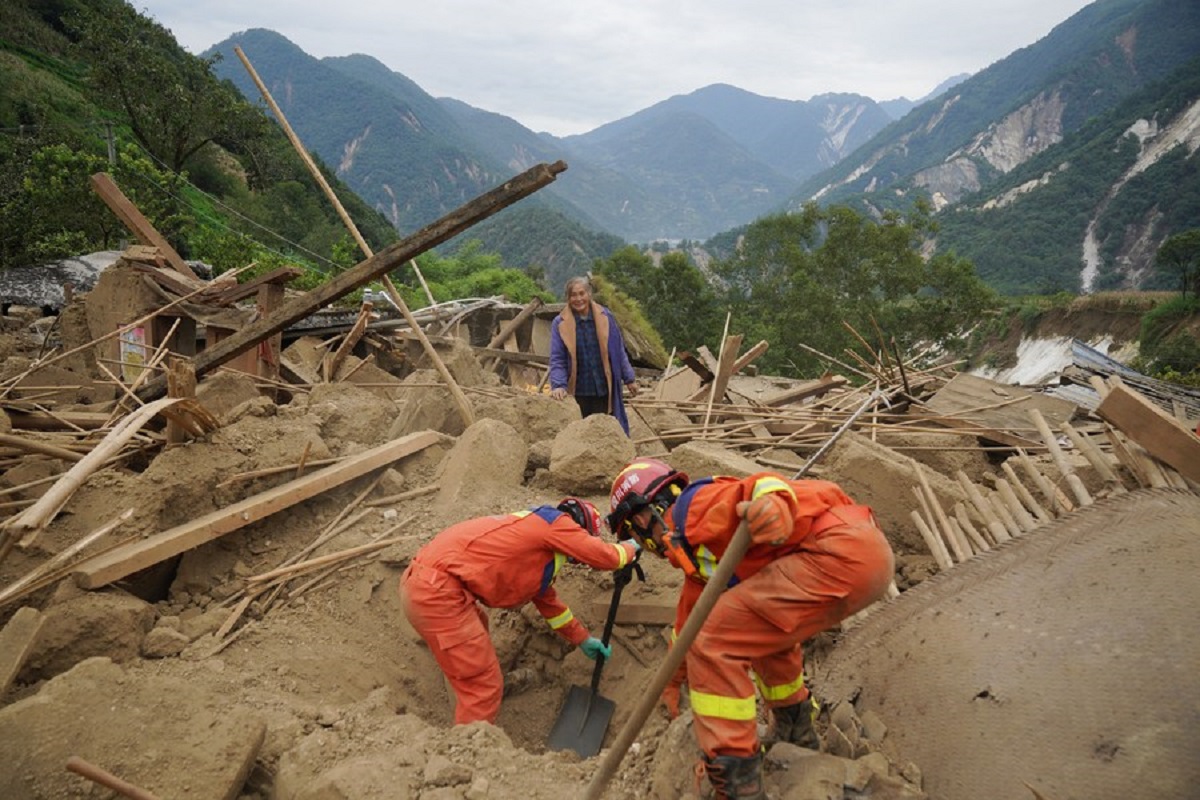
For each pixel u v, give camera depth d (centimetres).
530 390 908
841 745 326
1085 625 317
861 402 768
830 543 287
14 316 1716
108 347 1045
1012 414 718
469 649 421
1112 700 286
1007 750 296
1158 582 315
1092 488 497
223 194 6281
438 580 420
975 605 361
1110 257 17462
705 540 307
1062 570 348
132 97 4653
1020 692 310
